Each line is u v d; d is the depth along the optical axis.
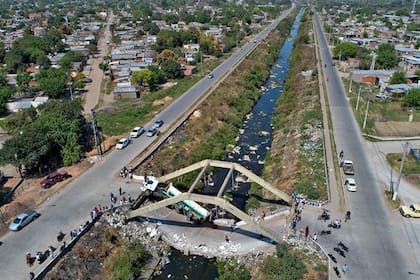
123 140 87.25
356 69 158.50
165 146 89.31
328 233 56.19
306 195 65.94
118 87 135.88
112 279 51.72
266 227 59.25
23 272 48.97
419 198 65.50
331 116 104.94
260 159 90.94
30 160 71.44
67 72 153.88
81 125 88.19
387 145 86.88
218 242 58.91
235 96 129.75
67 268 51.19
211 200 57.03
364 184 69.75
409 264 50.16
